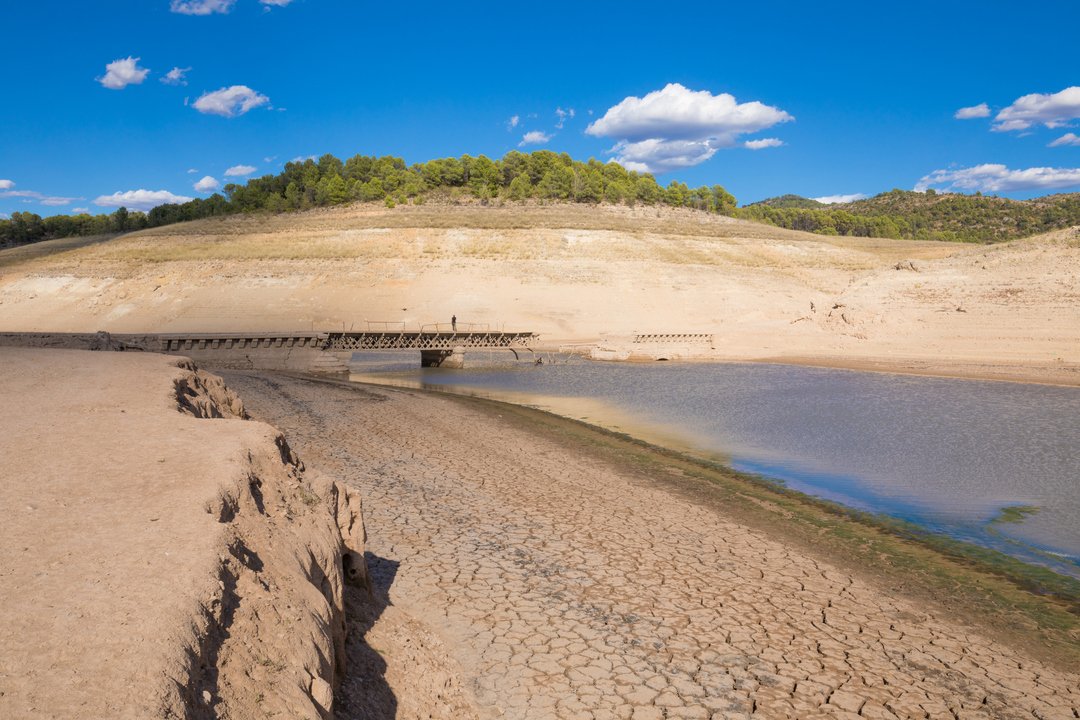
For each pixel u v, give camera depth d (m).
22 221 162.50
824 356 52.91
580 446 21.11
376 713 6.29
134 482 6.76
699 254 103.06
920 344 50.69
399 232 104.62
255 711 4.19
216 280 87.56
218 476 6.90
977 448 21.34
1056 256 53.78
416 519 13.03
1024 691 7.83
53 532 5.54
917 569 11.59
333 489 8.42
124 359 17.67
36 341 40.78
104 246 111.44
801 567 11.46
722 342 59.50
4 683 3.59
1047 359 43.09
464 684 7.42
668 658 8.21
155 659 3.90
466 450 19.62
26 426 9.14
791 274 100.19
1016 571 11.60
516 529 12.73
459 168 158.12
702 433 23.81
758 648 8.55
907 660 8.43
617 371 48.22
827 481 17.41
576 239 103.88
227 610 4.87
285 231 110.38
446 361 55.62
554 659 8.07
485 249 96.94
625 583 10.42
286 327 73.12
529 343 65.81
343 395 31.75
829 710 7.27
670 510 14.45
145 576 4.82
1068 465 19.09
